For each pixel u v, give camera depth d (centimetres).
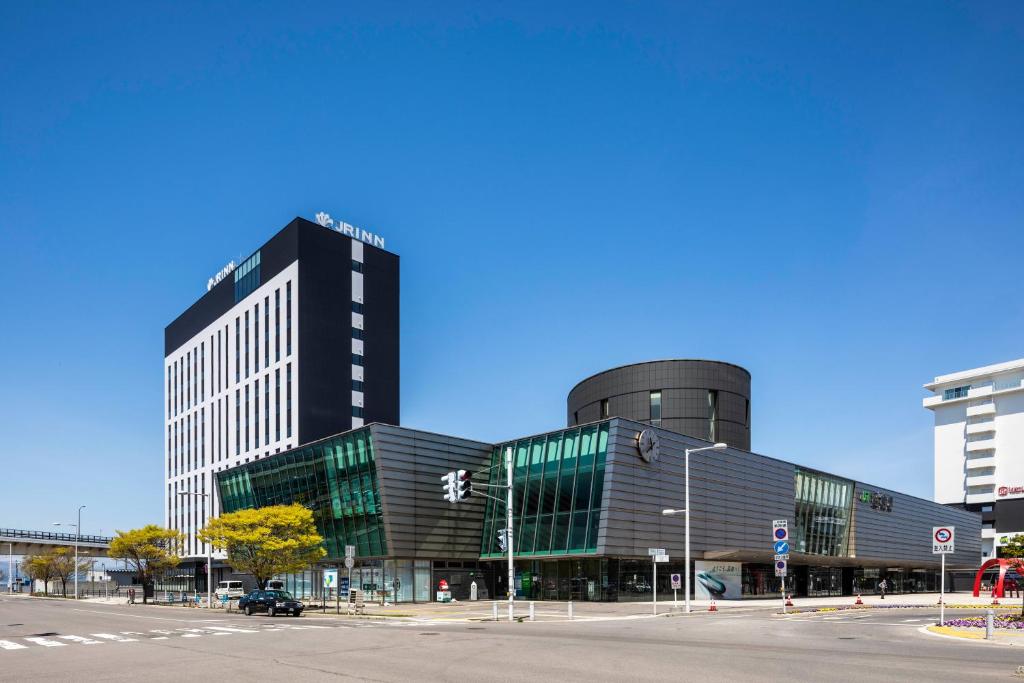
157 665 1933
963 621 3312
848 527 8169
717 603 5750
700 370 8462
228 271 10406
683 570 6050
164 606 6575
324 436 8806
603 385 8900
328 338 9094
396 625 3544
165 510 11238
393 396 9750
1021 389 14488
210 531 5662
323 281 9169
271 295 9338
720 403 8469
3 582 15625
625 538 5431
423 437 6200
